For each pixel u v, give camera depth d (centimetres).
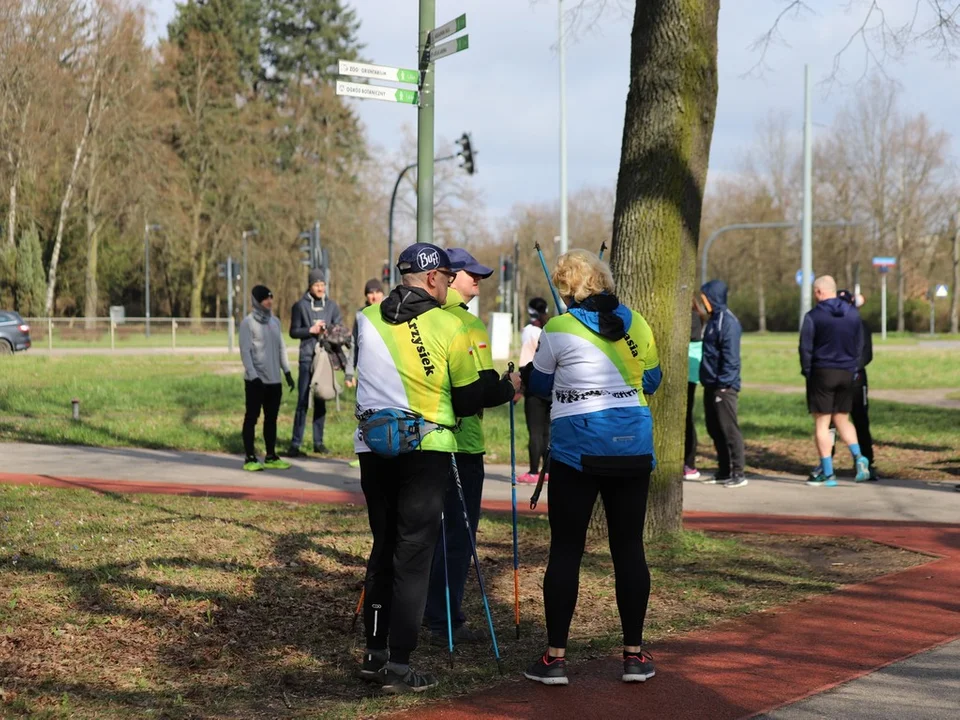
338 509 852
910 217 6122
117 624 525
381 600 468
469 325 477
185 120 5850
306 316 1216
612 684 463
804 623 556
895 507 914
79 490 933
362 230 5972
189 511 822
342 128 6191
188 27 6469
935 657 495
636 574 466
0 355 3572
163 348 4331
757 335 6625
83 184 5084
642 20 720
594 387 460
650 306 722
